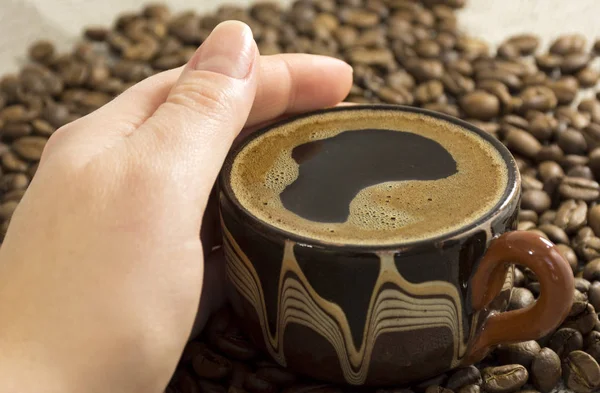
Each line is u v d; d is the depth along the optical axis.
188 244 0.36
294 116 0.40
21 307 0.35
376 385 0.37
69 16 0.61
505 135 0.50
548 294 0.35
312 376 0.37
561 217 0.45
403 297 0.35
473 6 0.62
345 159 0.38
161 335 0.36
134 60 0.56
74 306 0.35
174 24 0.57
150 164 0.36
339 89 0.43
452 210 0.36
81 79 0.54
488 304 0.36
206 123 0.37
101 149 0.37
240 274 0.37
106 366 0.35
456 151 0.38
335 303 0.35
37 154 0.50
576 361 0.39
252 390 0.38
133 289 0.35
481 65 0.54
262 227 0.35
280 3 0.62
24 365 0.34
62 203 0.36
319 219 0.36
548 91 0.52
